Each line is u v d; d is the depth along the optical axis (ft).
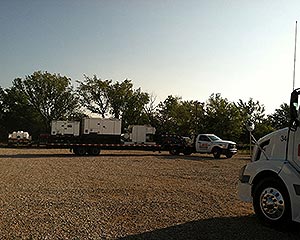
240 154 126.72
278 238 21.20
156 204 30.48
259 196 24.17
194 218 25.72
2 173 52.42
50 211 27.25
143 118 242.37
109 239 20.67
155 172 56.95
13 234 21.18
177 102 228.22
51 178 47.14
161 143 114.32
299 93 23.21
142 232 22.13
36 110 260.01
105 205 29.86
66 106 262.26
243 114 207.51
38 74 258.78
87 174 52.65
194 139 109.81
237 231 22.49
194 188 39.91
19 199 31.81
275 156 24.39
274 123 212.43
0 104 258.98
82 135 110.93
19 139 152.46
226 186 41.81
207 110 192.95
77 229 22.49
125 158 92.38
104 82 248.52
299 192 21.71
